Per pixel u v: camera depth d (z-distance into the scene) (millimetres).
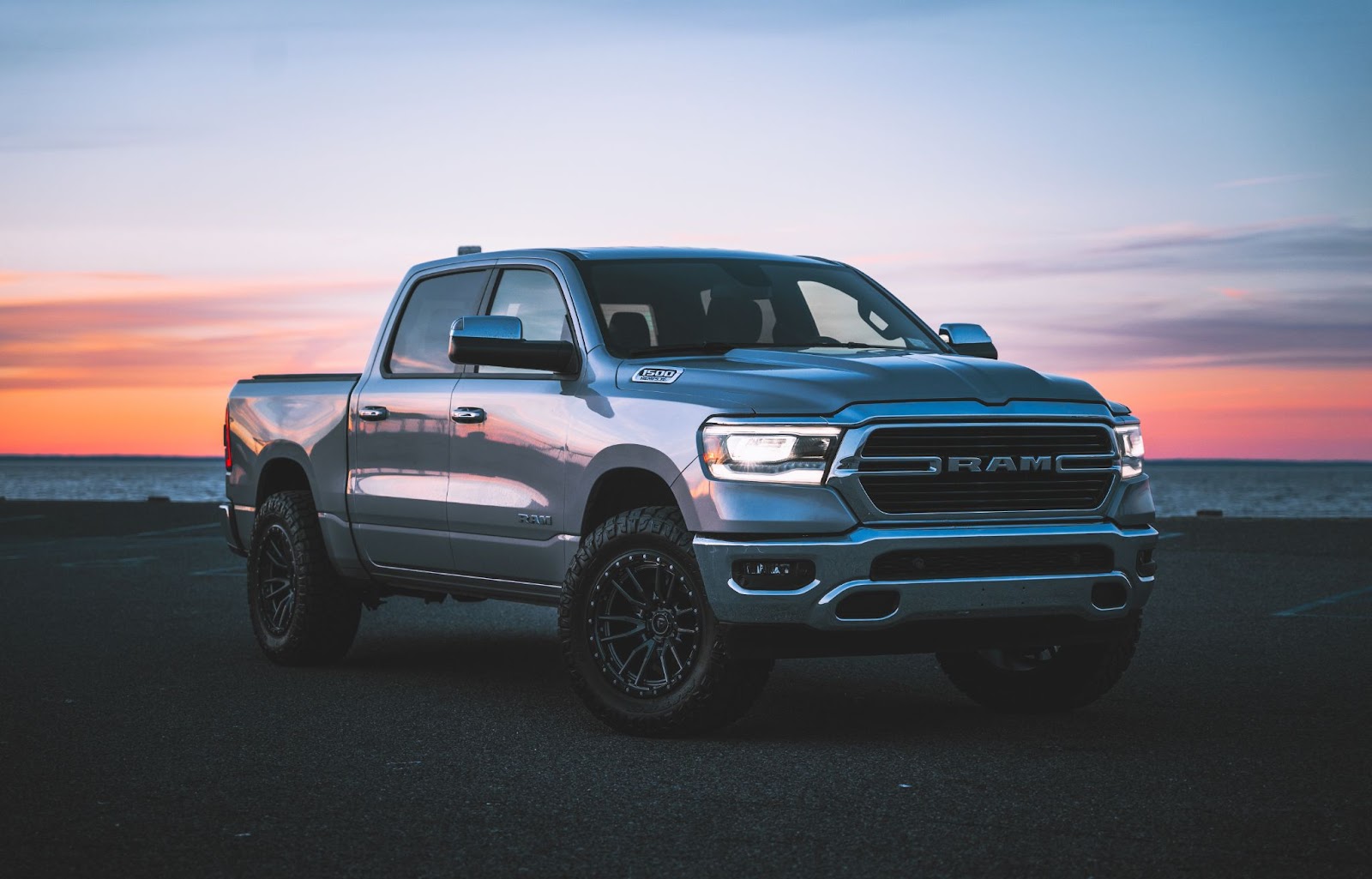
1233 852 4508
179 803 5234
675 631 6297
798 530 5918
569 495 6762
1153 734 6438
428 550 7691
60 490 168000
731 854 4551
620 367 6773
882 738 6387
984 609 6051
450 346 6859
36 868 4434
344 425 8289
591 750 6125
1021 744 6238
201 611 11328
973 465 6055
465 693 7688
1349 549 15969
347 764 5875
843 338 7352
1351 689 7633
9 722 6809
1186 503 137625
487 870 4406
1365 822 4859
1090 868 4367
